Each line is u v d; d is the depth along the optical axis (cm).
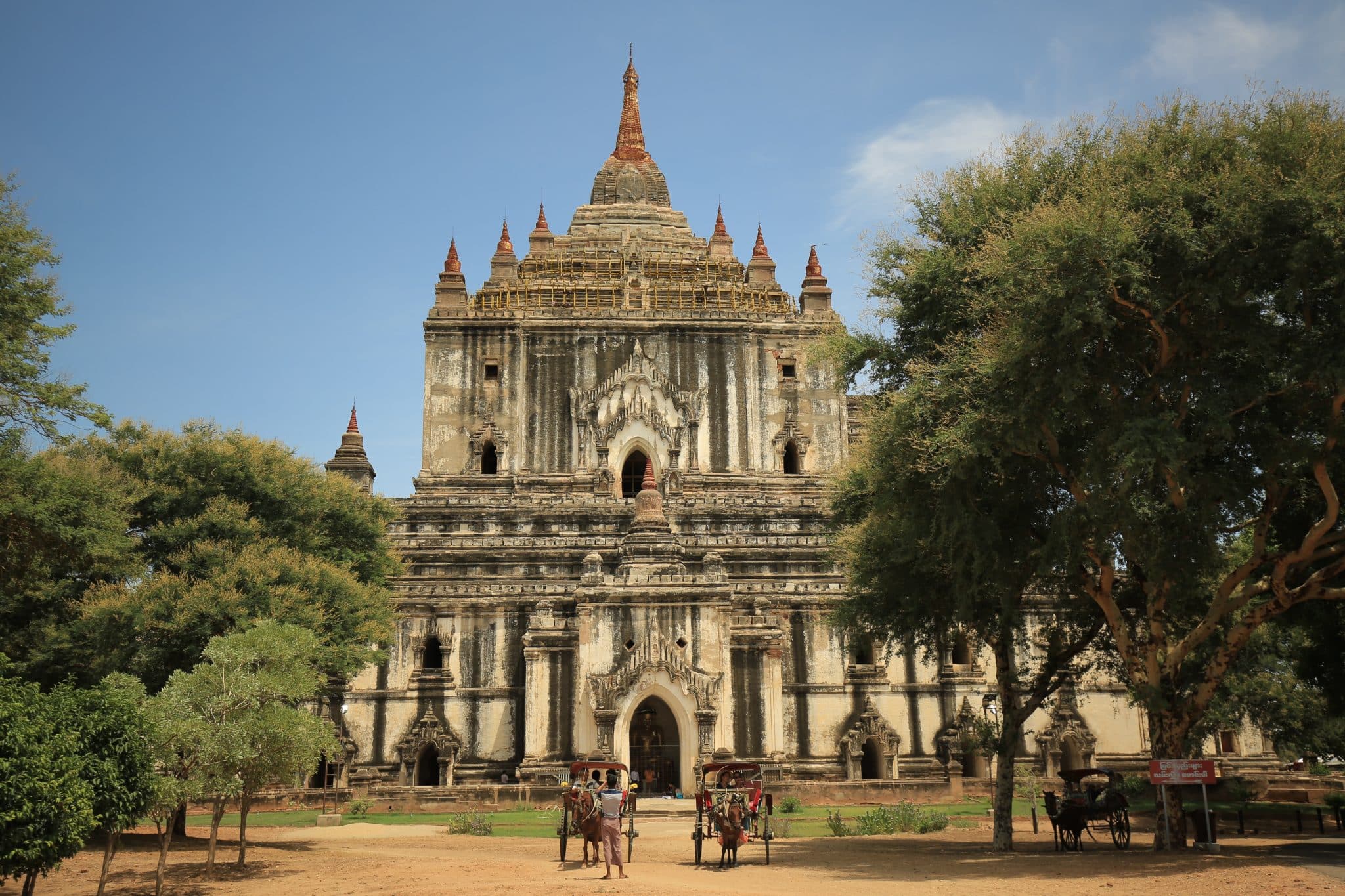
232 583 4031
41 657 4069
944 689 5850
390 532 6450
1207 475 2770
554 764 5356
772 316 7288
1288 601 2802
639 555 5650
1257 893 2112
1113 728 5875
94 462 4306
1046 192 3044
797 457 7081
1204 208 2639
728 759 5131
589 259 7644
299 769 3008
